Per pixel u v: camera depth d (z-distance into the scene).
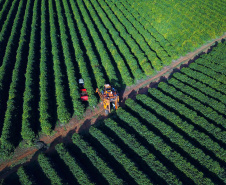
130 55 51.09
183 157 30.30
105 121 36.47
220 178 28.25
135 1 75.50
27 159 33.09
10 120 36.59
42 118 37.00
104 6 75.38
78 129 37.56
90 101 40.38
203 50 55.25
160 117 37.84
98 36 58.31
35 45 57.00
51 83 46.62
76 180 29.33
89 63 51.72
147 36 58.31
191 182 28.38
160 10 68.06
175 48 54.62
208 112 37.06
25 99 40.88
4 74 46.94
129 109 40.28
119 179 27.98
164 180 28.03
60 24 65.31
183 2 72.06
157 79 47.53
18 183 29.72
